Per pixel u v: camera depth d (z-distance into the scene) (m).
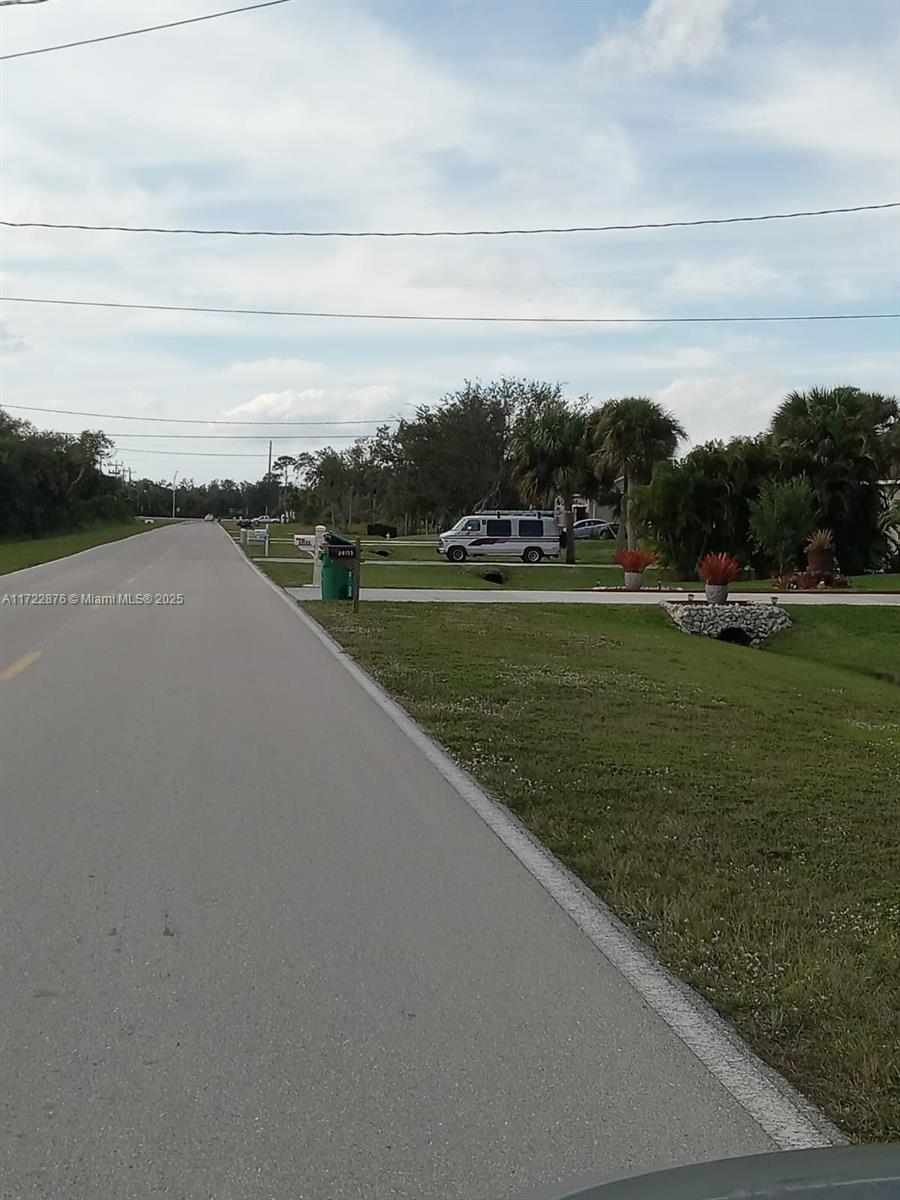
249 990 4.64
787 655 25.94
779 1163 2.69
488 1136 3.54
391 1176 3.31
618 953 5.13
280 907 5.66
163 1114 3.65
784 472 45.59
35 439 88.50
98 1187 3.24
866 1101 3.78
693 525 45.34
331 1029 4.29
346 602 25.67
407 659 15.88
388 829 7.16
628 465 52.84
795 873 6.41
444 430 90.62
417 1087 3.86
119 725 10.42
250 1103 3.72
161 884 5.97
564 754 9.63
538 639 19.83
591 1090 3.86
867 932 5.42
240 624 20.02
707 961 5.05
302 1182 3.28
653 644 20.98
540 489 59.34
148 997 4.55
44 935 5.21
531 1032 4.30
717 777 8.91
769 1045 4.25
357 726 10.70
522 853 6.69
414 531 107.75
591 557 60.03
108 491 113.19
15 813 7.32
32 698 11.84
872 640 26.36
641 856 6.66
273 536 80.75
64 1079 3.87
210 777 8.46
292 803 7.76
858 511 46.78
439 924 5.47
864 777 9.38
